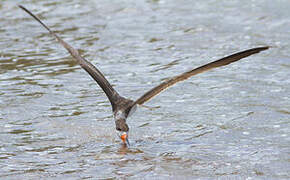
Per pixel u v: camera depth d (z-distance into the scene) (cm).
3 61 1748
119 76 1583
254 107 1297
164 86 909
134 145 1120
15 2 2547
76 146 1120
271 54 1708
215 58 1705
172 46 1864
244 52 834
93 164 1023
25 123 1248
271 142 1097
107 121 1259
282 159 1009
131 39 1967
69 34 2050
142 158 1048
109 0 2545
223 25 2070
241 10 2255
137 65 1683
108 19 2233
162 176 957
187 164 1010
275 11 2203
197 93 1423
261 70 1573
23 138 1162
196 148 1089
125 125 1075
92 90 1479
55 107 1350
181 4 2419
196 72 867
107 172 982
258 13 2194
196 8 2336
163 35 1997
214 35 1959
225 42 1872
